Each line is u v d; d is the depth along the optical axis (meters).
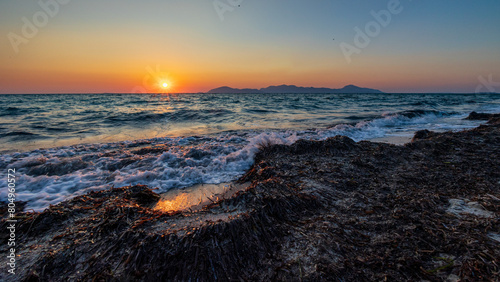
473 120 14.45
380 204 3.59
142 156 6.55
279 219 3.17
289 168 5.17
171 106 26.23
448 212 3.28
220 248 2.57
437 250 2.55
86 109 21.97
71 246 2.60
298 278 2.25
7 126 11.96
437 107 25.47
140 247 2.52
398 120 14.13
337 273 2.28
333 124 13.38
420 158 5.72
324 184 4.32
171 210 3.53
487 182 4.26
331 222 3.12
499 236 2.72
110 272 2.32
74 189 4.71
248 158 6.36
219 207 3.54
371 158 5.68
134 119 14.96
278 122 14.37
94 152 7.16
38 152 7.02
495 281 2.11
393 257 2.47
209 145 7.62
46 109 21.70
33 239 2.80
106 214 3.17
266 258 2.52
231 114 17.95
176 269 2.35
